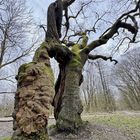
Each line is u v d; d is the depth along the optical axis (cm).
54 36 1307
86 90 6706
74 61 1470
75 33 1852
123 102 8438
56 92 1473
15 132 690
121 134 1441
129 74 7688
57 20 1379
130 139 1362
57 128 1338
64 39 1795
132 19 1655
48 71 781
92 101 6588
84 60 1551
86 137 1318
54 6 1377
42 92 718
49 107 718
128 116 2506
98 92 6775
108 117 2367
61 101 1407
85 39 1734
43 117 691
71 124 1334
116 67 7925
